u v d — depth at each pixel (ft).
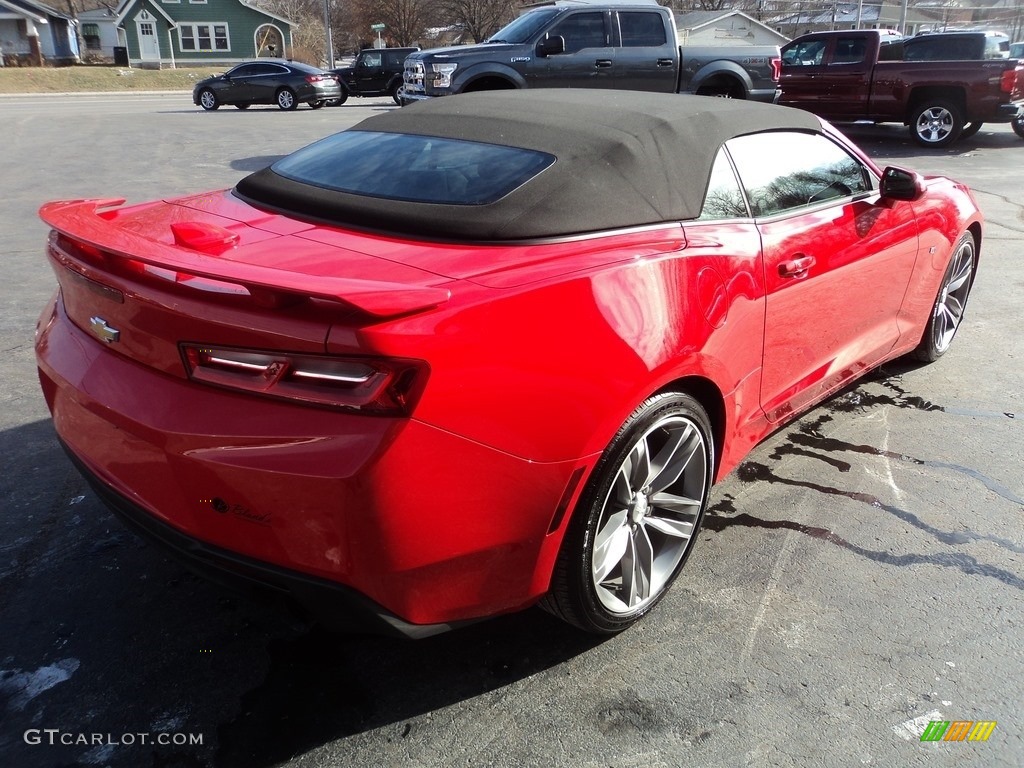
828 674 7.90
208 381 6.31
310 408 6.03
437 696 7.56
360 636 8.27
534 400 6.61
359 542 6.11
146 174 35.45
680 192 8.86
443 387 6.07
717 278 8.52
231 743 7.00
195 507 6.48
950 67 44.21
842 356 11.87
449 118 9.95
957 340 16.98
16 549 9.42
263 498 6.13
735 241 9.09
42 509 10.24
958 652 8.23
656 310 7.64
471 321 6.32
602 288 7.26
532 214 7.72
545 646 8.23
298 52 180.04
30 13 166.09
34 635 8.11
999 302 19.45
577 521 7.27
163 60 164.86
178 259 5.95
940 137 45.75
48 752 6.83
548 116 9.53
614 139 8.73
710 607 8.82
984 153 44.57
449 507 6.32
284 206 8.62
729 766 6.88
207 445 6.22
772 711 7.45
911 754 7.02
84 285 7.14
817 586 9.20
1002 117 44.24
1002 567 9.63
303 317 5.89
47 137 49.06
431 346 6.00
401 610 6.55
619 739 7.13
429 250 7.33
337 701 7.47
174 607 8.59
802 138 11.10
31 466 11.25
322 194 8.56
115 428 6.82
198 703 7.39
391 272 6.84
